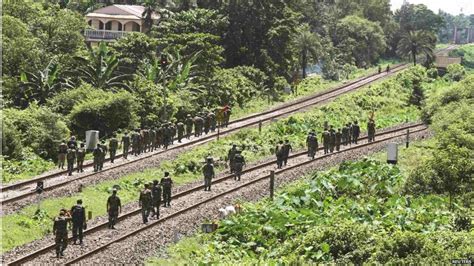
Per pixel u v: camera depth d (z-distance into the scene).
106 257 65.62
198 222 79.94
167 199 85.50
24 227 75.00
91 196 89.75
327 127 142.38
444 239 64.38
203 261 65.00
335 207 83.38
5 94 141.75
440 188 89.62
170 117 146.62
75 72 154.00
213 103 170.00
